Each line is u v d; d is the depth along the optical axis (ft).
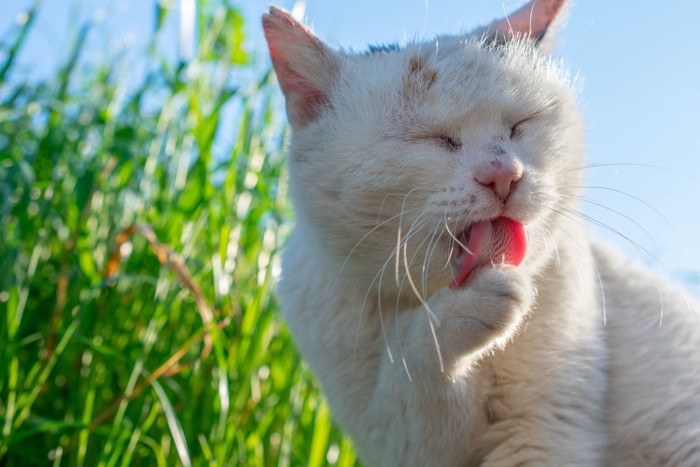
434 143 1.40
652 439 1.55
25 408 1.76
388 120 1.43
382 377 1.45
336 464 2.05
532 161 1.42
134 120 2.21
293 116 1.55
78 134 2.13
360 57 1.57
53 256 2.04
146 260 2.03
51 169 2.09
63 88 2.24
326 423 1.89
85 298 1.77
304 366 2.00
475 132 1.41
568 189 1.47
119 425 1.78
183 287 1.94
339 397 1.56
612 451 1.55
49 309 1.99
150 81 2.24
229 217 2.01
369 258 1.47
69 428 1.86
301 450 2.00
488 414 1.48
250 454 1.90
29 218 2.00
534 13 1.59
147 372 1.91
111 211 2.02
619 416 1.55
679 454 1.54
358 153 1.44
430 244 1.40
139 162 2.09
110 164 2.01
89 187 1.93
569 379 1.48
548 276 1.49
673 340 1.61
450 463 1.47
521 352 1.46
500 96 1.41
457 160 1.38
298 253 1.63
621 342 1.60
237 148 2.00
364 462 1.60
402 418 1.43
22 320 1.92
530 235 1.42
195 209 2.00
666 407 1.55
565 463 1.44
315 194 1.49
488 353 1.45
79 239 1.97
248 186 2.10
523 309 1.33
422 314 1.38
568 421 1.47
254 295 1.99
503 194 1.35
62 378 1.94
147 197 2.08
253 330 1.94
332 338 1.54
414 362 1.37
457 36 1.57
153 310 1.92
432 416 1.41
